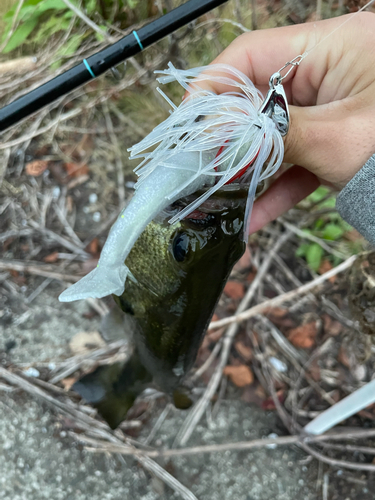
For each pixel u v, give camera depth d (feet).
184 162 0.71
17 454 1.59
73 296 0.62
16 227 1.90
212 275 0.81
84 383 1.44
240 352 1.76
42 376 1.67
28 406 1.64
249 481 1.60
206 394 1.69
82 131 2.04
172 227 0.80
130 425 1.65
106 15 1.71
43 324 1.77
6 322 1.76
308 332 1.78
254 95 0.85
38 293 1.82
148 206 0.68
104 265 0.66
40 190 1.98
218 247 0.78
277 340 1.77
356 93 1.08
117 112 1.99
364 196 0.95
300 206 1.89
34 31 1.83
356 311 1.27
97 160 2.05
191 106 0.82
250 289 1.82
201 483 1.60
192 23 1.59
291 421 1.65
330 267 1.87
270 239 1.91
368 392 1.30
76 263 1.88
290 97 1.26
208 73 1.05
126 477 1.59
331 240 1.84
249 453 1.64
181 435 1.66
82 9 1.66
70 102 2.02
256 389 1.72
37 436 1.61
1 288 1.81
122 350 1.72
